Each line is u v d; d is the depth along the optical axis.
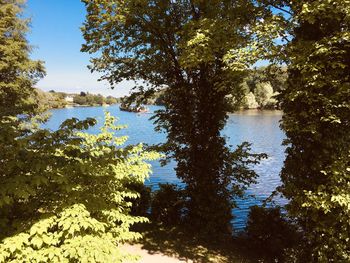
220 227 14.07
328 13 9.10
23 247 4.96
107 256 5.37
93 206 6.00
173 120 15.28
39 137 5.70
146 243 12.54
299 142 10.26
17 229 5.23
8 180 5.05
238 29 11.91
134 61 15.43
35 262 4.97
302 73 9.13
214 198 13.95
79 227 5.44
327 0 8.52
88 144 8.31
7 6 21.89
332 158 9.37
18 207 5.75
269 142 48.31
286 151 10.73
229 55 10.17
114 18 14.16
